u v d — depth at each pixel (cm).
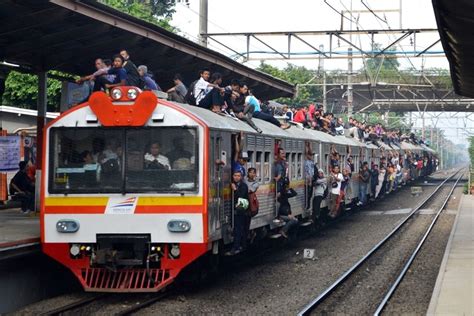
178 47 1666
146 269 1191
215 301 1206
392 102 5181
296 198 1878
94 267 1206
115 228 1191
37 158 1730
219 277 1443
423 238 2120
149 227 1184
